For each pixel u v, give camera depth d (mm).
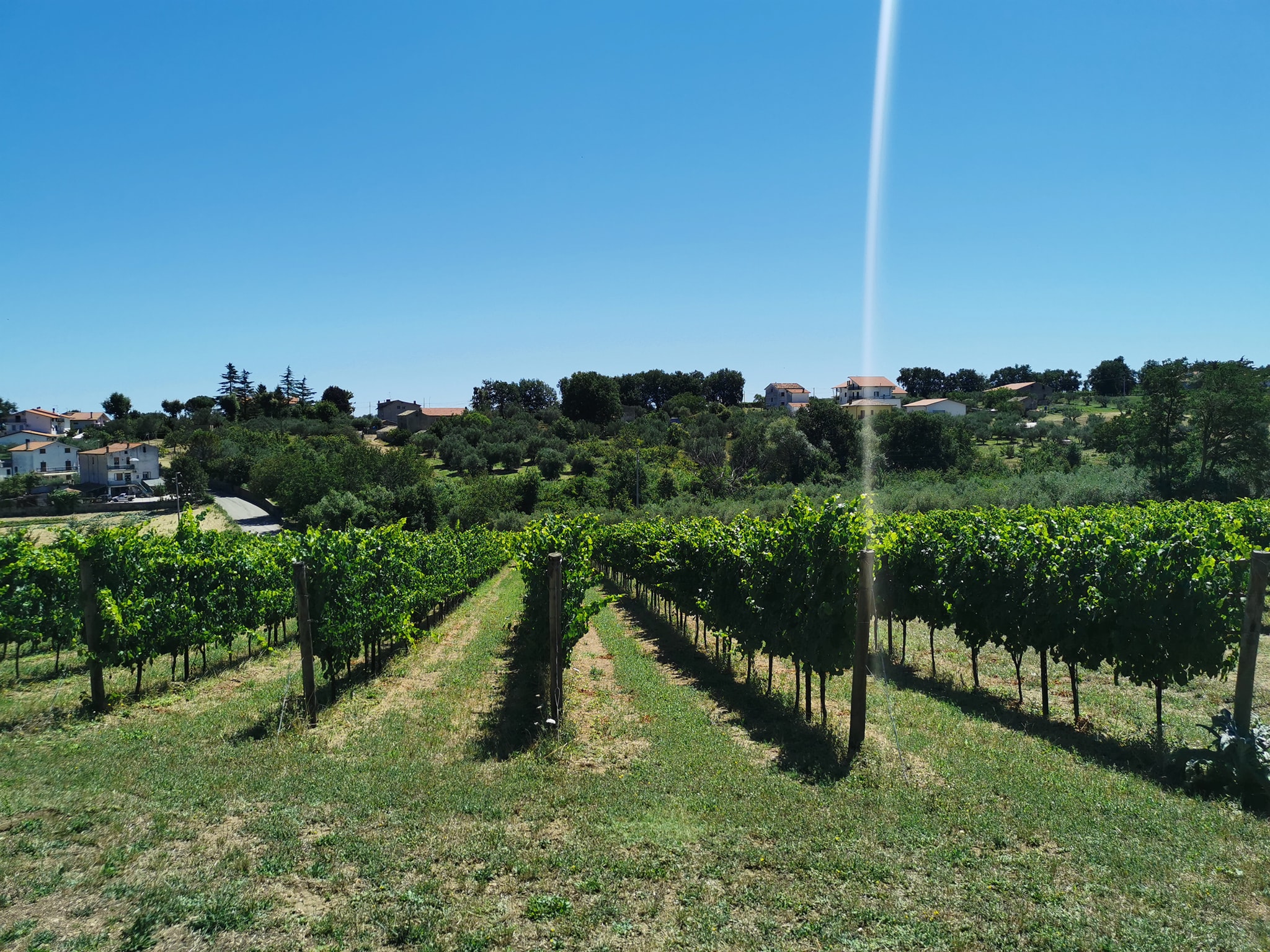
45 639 14781
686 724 10867
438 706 12141
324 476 63125
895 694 12555
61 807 7066
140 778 8086
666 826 6852
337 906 5504
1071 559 10672
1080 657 10383
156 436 111375
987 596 12094
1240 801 7125
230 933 5133
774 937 5070
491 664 16203
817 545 10664
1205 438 44000
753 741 10047
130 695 12688
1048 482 44969
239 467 82625
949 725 10188
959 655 16234
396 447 98812
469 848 6359
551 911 5410
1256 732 7535
